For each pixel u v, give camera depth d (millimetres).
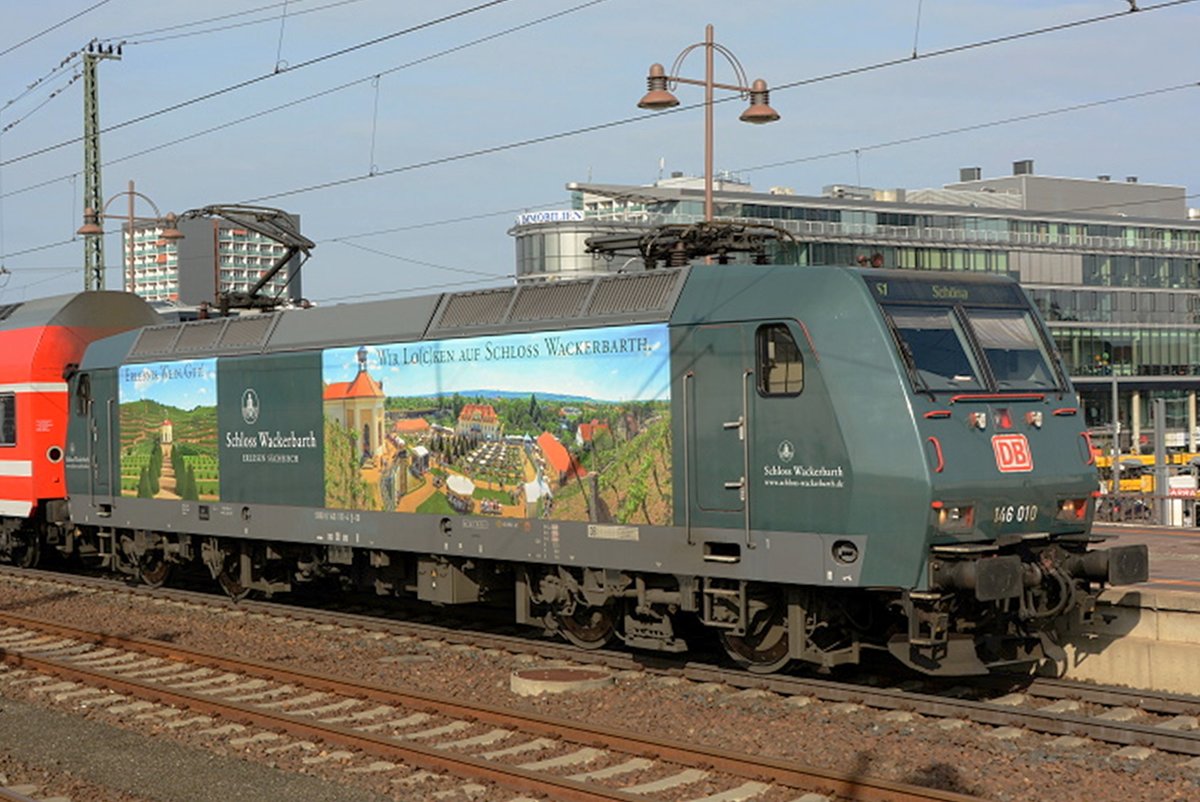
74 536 22594
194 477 19141
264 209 20312
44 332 22391
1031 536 12047
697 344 12750
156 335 20266
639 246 14953
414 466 15812
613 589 13758
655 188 68375
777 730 10938
